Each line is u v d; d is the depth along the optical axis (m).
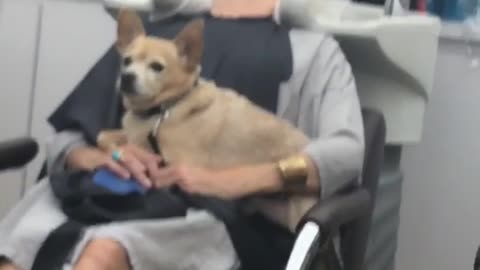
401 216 2.30
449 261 2.29
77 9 2.32
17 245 1.38
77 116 1.67
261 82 1.67
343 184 1.55
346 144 1.56
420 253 2.31
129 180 1.45
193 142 1.51
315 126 1.65
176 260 1.39
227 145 1.52
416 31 1.82
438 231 2.28
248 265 1.48
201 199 1.45
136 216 1.39
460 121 2.22
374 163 1.67
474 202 2.24
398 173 2.06
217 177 1.47
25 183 2.34
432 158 2.26
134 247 1.33
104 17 2.31
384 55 1.81
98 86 1.71
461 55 2.18
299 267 1.28
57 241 1.35
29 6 2.34
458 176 2.24
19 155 1.52
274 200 1.53
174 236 1.39
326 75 1.67
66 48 2.33
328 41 1.72
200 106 1.53
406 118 1.90
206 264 1.43
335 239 1.54
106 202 1.41
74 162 1.59
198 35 1.50
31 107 2.36
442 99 2.22
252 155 1.54
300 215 1.51
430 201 2.28
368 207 1.54
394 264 2.21
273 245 1.50
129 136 1.55
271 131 1.55
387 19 1.81
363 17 1.87
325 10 1.85
